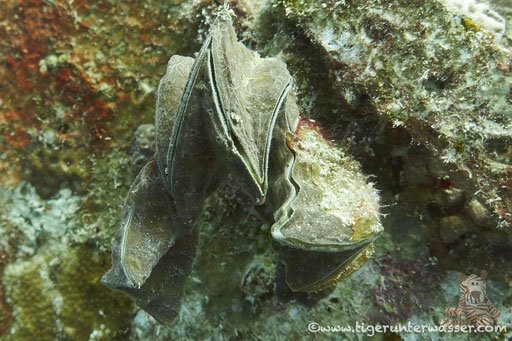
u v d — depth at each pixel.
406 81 0.22
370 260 0.27
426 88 0.22
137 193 0.21
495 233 0.24
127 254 0.21
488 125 0.22
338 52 0.22
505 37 0.22
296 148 0.21
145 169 0.21
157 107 0.20
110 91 0.27
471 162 0.22
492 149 0.22
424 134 0.22
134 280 0.21
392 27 0.22
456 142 0.22
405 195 0.26
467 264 0.26
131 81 0.27
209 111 0.18
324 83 0.24
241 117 0.18
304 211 0.19
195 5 0.25
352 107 0.23
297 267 0.22
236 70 0.19
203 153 0.19
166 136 0.20
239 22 0.25
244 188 0.20
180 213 0.21
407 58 0.22
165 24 0.26
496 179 0.22
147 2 0.26
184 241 0.24
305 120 0.24
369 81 0.22
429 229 0.26
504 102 0.22
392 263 0.27
